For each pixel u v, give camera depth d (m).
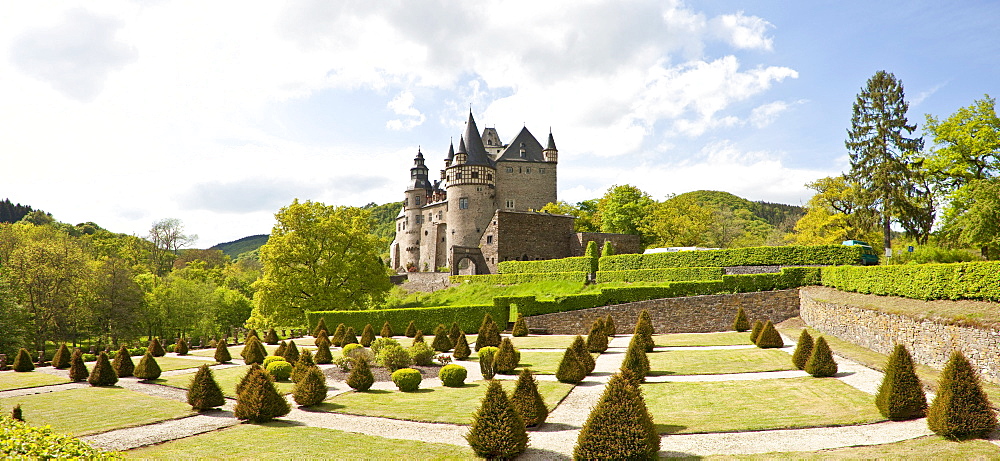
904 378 14.48
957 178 38.69
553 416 16.31
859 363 22.86
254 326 50.94
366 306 55.25
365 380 21.22
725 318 38.41
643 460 11.20
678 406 17.09
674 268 45.25
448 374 21.91
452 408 17.78
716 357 26.23
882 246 54.50
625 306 39.81
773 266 43.03
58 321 51.06
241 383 17.12
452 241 79.31
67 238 60.44
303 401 18.31
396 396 20.08
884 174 46.16
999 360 16.75
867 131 49.81
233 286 99.31
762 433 13.85
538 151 87.81
